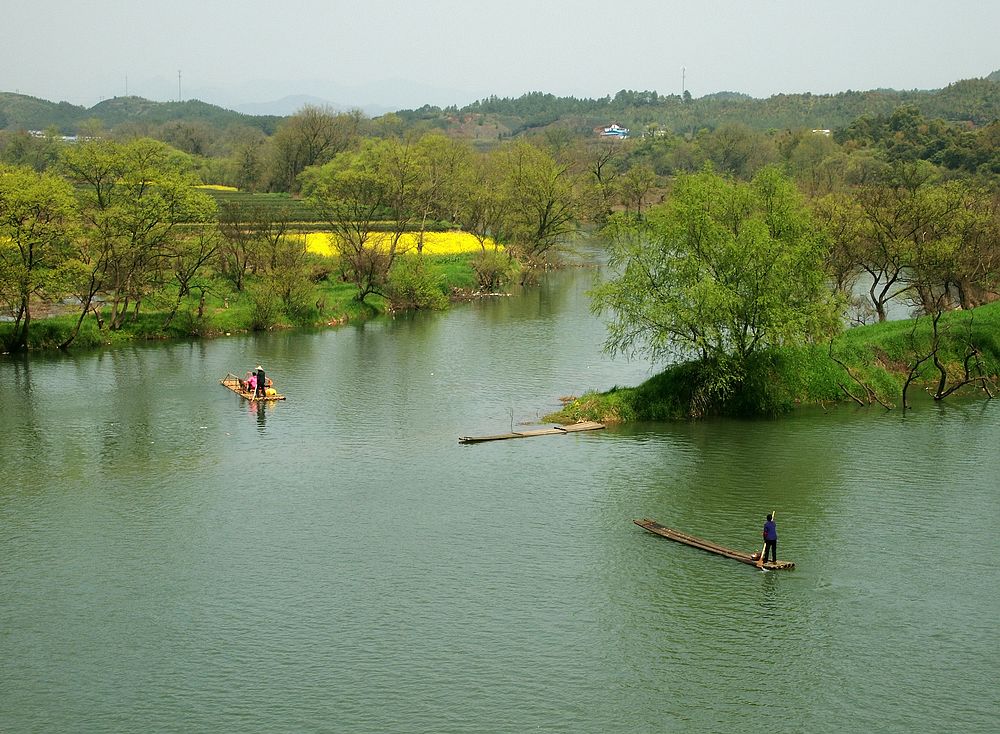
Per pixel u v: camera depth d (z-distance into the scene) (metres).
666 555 41.66
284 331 93.50
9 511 46.12
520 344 87.00
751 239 60.84
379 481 50.66
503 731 29.72
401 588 38.72
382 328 95.88
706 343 60.50
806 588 38.62
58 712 30.52
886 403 65.62
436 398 67.50
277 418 62.47
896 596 37.94
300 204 159.88
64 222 82.25
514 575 39.84
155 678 32.41
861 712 30.73
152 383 71.38
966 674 32.75
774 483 50.12
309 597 37.97
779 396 63.34
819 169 175.75
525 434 58.38
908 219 82.75
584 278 136.50
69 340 83.19
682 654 33.97
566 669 33.09
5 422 60.78
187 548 42.25
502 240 147.62
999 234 83.94
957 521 45.06
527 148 149.12
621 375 74.25
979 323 76.81
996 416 62.72
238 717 30.36
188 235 95.38
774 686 32.16
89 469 52.22
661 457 54.31
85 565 40.47
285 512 46.38
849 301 81.81
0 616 36.22
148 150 88.19
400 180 112.94
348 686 32.03
